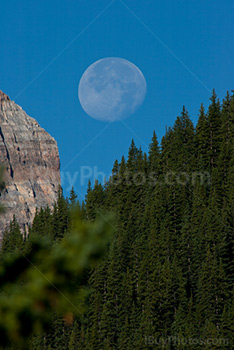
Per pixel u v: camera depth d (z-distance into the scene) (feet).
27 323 59.41
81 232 64.28
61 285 60.90
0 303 59.93
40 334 59.57
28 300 59.93
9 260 62.95
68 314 59.77
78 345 502.38
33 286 60.64
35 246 63.87
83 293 61.16
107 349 538.06
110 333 545.03
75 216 66.39
